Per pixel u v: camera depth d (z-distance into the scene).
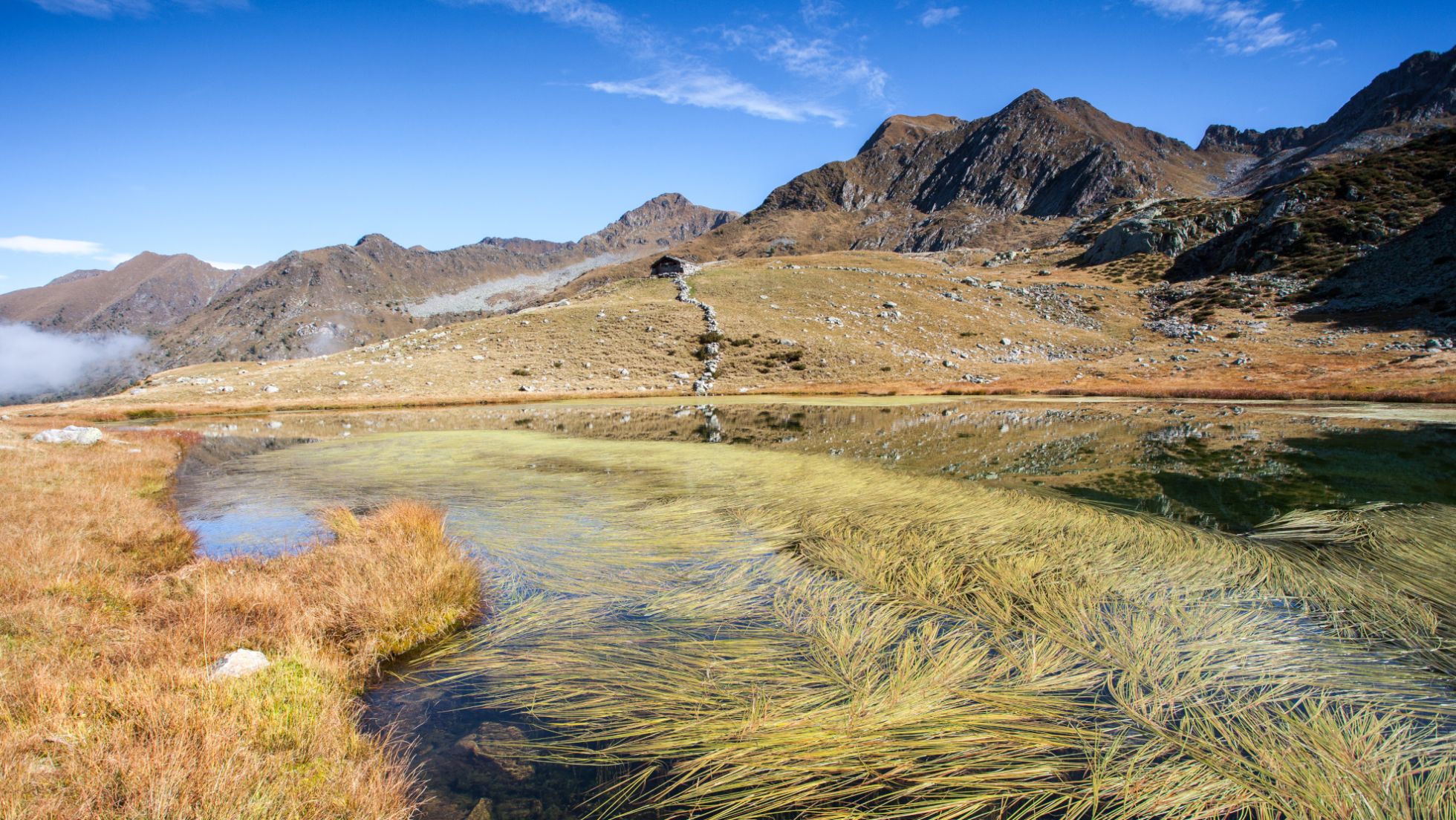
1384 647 5.79
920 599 7.13
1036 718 4.79
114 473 16.59
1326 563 8.00
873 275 87.69
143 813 3.64
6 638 6.11
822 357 60.69
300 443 25.44
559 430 27.86
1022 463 16.41
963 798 3.97
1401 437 20.17
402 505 11.59
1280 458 16.52
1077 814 3.80
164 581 8.25
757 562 8.79
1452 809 3.70
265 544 10.86
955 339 68.56
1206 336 66.69
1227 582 7.43
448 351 61.81
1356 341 56.28
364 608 7.08
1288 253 83.12
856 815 3.87
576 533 10.64
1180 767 4.18
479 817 4.05
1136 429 23.62
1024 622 6.45
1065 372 56.38
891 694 5.14
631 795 4.21
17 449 19.36
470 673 6.06
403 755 4.77
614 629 6.82
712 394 51.78
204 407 44.56
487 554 9.73
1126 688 5.19
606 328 65.62
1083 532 9.54
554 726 5.09
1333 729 4.52
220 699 5.01
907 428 26.16
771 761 4.41
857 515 10.97
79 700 4.77
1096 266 111.31
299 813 3.85
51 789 3.80
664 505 12.30
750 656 5.96
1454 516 10.08
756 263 112.38
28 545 9.07
